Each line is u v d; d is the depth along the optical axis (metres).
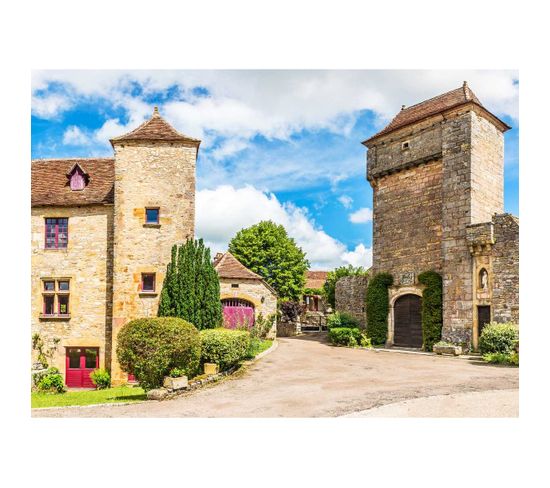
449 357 17.98
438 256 21.08
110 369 16.55
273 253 36.56
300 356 18.09
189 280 16.00
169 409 9.66
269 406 9.75
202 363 13.49
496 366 15.29
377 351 20.48
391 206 23.64
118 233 16.61
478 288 19.11
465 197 19.94
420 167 22.31
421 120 22.06
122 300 16.34
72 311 16.97
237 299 23.78
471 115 20.12
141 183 16.84
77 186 17.97
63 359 16.78
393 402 9.83
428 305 20.86
